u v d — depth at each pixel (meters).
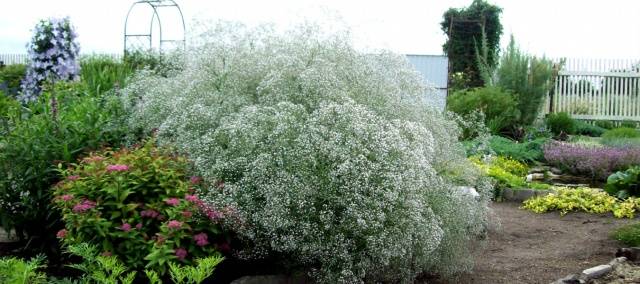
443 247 4.90
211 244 4.81
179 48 7.41
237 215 4.48
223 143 5.16
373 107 5.43
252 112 4.88
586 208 7.92
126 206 4.70
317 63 5.56
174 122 5.74
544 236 6.72
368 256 4.49
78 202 4.74
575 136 15.65
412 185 4.36
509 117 15.29
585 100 18.95
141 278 4.74
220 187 4.76
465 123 6.47
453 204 5.00
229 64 6.08
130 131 6.68
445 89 18.89
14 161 5.75
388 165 4.40
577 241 6.46
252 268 5.19
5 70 17.89
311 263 4.75
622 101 18.86
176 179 5.00
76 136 6.14
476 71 24.34
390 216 4.41
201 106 5.54
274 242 4.45
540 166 11.71
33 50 8.24
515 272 5.43
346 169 4.25
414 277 4.87
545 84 16.30
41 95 8.55
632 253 5.62
